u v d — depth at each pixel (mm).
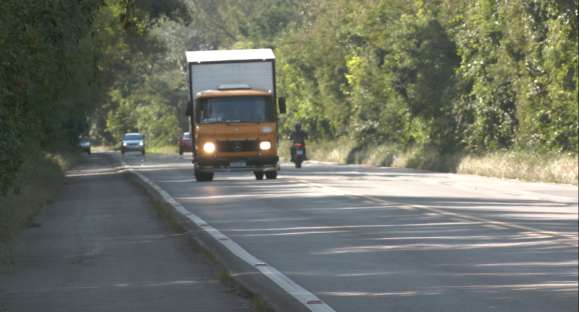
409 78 129125
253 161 91938
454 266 35719
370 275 33688
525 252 39312
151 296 28828
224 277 31266
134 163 161250
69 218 56438
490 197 69000
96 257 38562
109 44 121500
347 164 145125
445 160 113750
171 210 56875
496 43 109250
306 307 26469
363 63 141625
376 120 148250
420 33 124438
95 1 40062
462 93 117000
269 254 39406
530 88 101188
